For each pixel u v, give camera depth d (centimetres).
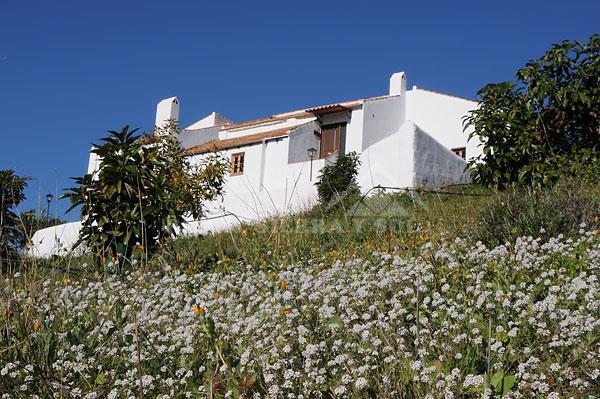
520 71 1484
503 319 460
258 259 894
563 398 362
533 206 870
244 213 2423
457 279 589
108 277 840
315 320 480
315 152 2980
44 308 578
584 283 493
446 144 2852
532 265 614
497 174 1402
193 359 455
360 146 2822
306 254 938
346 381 379
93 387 434
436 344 419
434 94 2952
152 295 711
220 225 2203
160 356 455
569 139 1430
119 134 1019
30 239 700
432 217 1079
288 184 2758
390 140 2203
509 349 411
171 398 418
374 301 536
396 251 824
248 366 422
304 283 575
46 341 470
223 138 3441
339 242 1020
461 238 890
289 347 415
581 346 400
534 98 1428
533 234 816
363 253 868
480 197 1327
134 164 1000
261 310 547
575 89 1391
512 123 1427
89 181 991
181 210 1092
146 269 826
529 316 457
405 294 517
